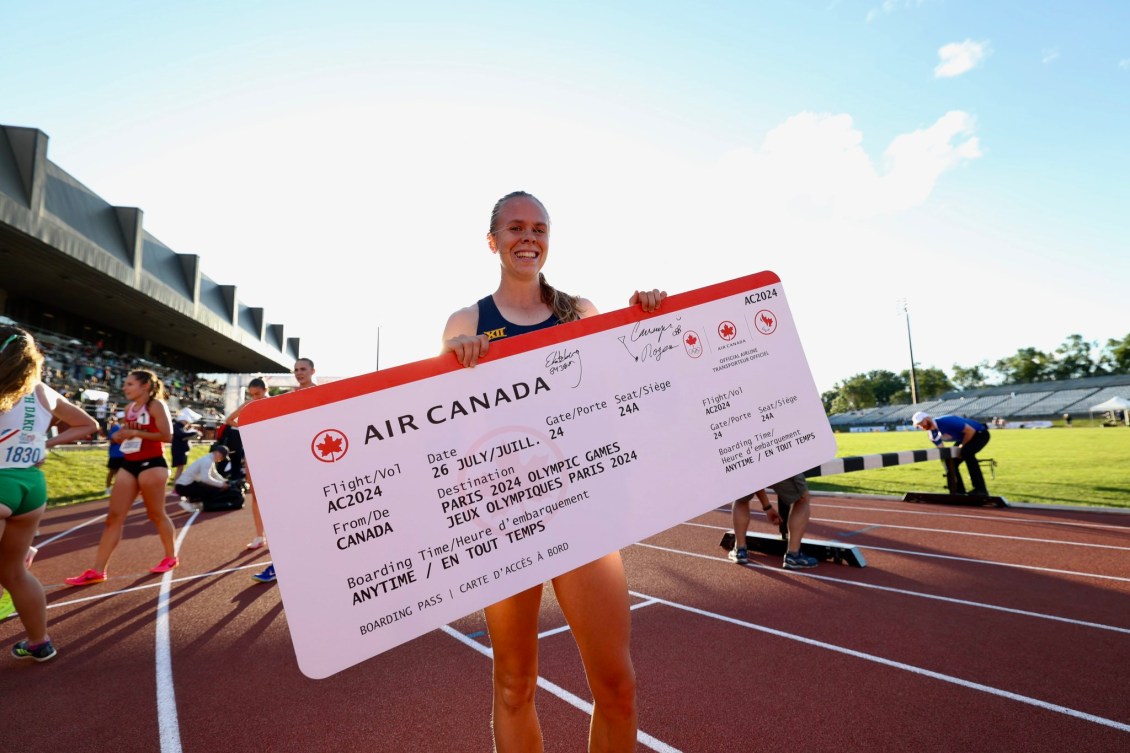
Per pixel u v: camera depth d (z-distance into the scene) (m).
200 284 26.88
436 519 1.40
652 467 1.59
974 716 2.31
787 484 4.80
